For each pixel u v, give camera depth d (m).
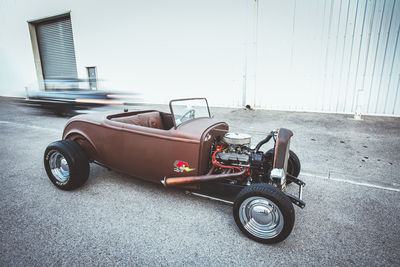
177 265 1.85
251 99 9.49
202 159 2.46
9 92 17.23
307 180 3.37
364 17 7.28
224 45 9.47
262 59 8.91
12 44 16.03
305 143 5.03
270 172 2.32
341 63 7.82
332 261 1.89
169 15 10.30
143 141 2.66
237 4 8.83
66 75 14.94
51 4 13.55
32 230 2.24
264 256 1.95
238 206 2.10
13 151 4.70
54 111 9.96
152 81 11.63
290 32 8.24
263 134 5.70
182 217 2.48
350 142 5.07
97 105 10.29
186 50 10.34
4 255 1.93
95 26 12.45
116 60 12.38
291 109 8.89
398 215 2.51
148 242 2.10
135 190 3.05
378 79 7.55
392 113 7.60
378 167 3.78
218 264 1.86
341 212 2.58
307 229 2.30
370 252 1.99
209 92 10.32
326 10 7.62
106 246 2.04
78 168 2.85
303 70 8.37
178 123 2.68
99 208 2.63
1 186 3.16
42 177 3.45
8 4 15.20
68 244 2.06
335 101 8.19
